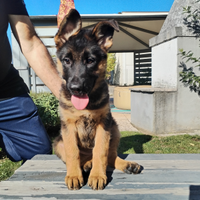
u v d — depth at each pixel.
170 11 1.55
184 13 1.35
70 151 0.51
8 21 0.63
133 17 2.05
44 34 1.97
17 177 0.49
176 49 1.34
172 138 1.26
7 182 0.46
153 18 2.09
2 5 0.59
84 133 0.58
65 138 0.54
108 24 0.58
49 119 1.43
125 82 4.77
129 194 0.41
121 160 0.54
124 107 2.46
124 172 0.51
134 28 2.44
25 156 0.77
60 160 0.60
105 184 0.44
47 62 0.67
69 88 0.53
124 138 1.31
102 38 0.62
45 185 0.45
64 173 0.51
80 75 0.54
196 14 1.32
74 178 0.45
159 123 1.38
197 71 1.36
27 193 0.42
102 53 0.61
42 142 0.75
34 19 1.90
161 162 0.57
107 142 0.53
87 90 0.54
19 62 1.95
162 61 1.54
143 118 1.52
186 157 0.60
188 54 1.34
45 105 1.44
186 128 1.41
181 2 1.42
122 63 4.76
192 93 1.38
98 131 0.55
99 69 0.60
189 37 1.33
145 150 1.09
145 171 0.51
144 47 3.15
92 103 0.55
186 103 1.39
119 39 2.82
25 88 0.76
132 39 2.82
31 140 0.74
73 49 0.57
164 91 1.35
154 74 1.68
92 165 0.51
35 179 0.48
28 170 0.53
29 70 1.98
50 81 0.66
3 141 0.75
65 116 0.56
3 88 0.68
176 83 1.37
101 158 0.50
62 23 0.59
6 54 0.64
